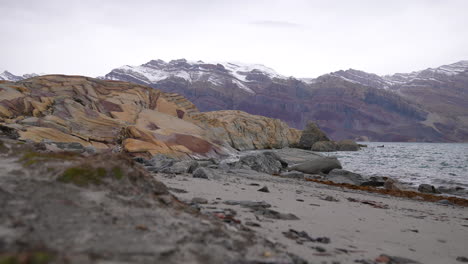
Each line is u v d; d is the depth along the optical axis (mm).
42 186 4152
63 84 45750
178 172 18219
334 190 18969
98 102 45000
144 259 2918
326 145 96688
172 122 46562
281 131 101250
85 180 4617
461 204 17609
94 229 3338
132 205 4461
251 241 4352
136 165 5875
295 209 9133
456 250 6465
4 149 5621
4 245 2555
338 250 5156
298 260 3945
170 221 4227
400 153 84125
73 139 28953
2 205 3348
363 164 48156
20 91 36031
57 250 2693
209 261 3211
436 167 43406
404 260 5086
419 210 13328
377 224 8391
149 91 56875
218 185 12977
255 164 31531
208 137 46156
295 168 34188
